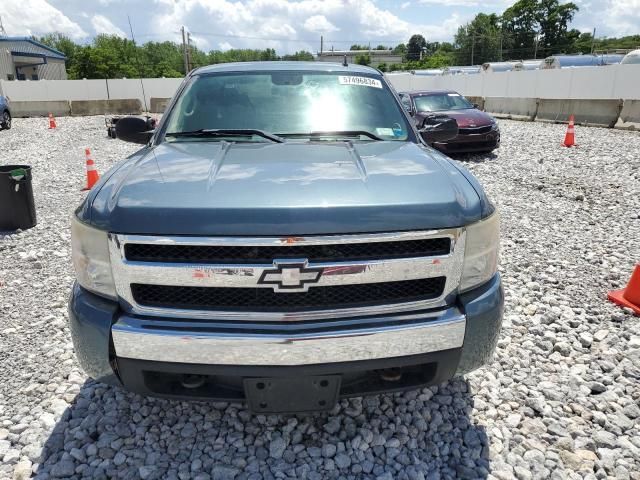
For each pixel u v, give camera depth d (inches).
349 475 87.7
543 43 3762.3
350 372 79.8
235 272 74.4
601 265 183.5
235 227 72.8
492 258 85.8
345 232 74.0
